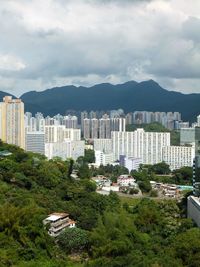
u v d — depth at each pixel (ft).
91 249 575.79
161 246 576.20
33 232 549.13
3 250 510.17
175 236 589.73
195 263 466.29
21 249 521.65
